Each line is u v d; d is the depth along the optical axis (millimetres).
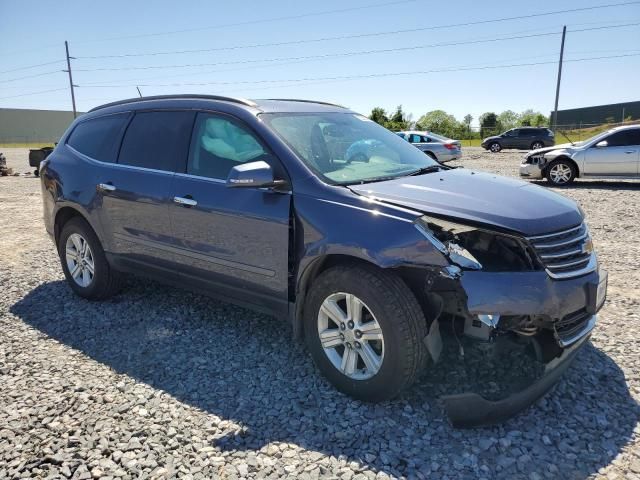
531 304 2832
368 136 4254
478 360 3488
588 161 13312
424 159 4289
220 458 2719
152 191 4191
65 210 5102
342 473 2600
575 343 3102
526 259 2893
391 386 3016
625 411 3080
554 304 2902
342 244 3090
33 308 4941
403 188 3297
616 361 3660
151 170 4293
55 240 5309
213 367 3701
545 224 2994
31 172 20672
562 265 3008
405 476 2574
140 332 4324
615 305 4691
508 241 2918
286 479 2559
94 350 4012
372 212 3066
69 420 3070
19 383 3516
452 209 2988
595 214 9062
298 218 3334
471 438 2857
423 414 3070
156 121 4426
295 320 3482
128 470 2635
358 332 3133
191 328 4383
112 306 4922
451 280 2818
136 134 4543
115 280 4945
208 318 4586
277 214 3422
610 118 57406
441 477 2568
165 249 4199
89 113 5238
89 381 3531
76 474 2609
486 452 2746
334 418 3055
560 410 3098
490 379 3328
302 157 3512
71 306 4961
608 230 7777
